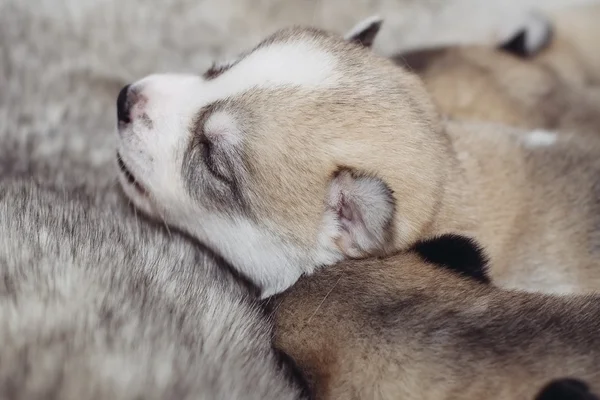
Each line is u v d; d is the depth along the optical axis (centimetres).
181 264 25
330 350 24
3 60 32
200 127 29
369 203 27
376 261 27
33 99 32
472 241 27
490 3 41
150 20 36
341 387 23
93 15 35
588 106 36
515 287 28
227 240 29
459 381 23
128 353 20
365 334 24
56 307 21
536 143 32
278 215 28
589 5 40
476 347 23
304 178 28
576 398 21
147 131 29
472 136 31
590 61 39
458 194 29
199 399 19
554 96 36
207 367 20
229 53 35
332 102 28
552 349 23
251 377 21
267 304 26
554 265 29
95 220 26
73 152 31
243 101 29
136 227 27
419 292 25
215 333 22
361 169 28
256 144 28
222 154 28
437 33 40
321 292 26
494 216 29
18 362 19
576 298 25
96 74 34
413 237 27
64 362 19
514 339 23
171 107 29
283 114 28
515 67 37
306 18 39
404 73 30
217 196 29
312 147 28
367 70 29
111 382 19
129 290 22
